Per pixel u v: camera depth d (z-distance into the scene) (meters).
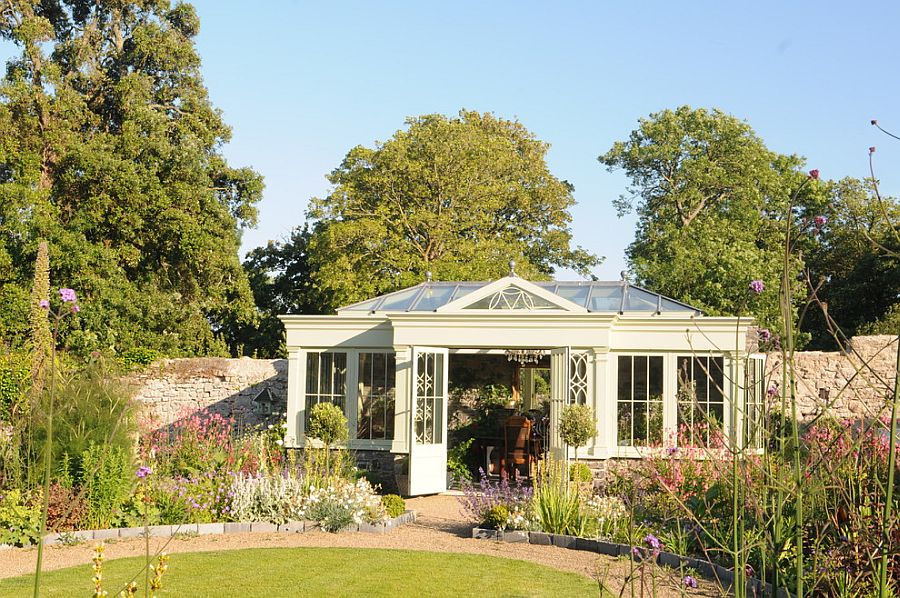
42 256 21.78
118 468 12.09
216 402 23.81
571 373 16.42
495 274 30.86
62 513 11.62
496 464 19.44
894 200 34.47
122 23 32.59
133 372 24.05
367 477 17.30
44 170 28.88
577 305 16.59
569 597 8.47
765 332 5.59
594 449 16.17
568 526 11.63
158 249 29.66
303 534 11.98
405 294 19.22
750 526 8.86
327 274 30.67
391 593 8.69
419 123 35.16
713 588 8.45
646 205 37.25
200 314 31.09
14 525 11.10
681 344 16.27
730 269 28.83
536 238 35.88
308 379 17.83
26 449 12.38
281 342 36.97
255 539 11.57
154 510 12.22
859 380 21.14
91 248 27.16
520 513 12.06
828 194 35.16
